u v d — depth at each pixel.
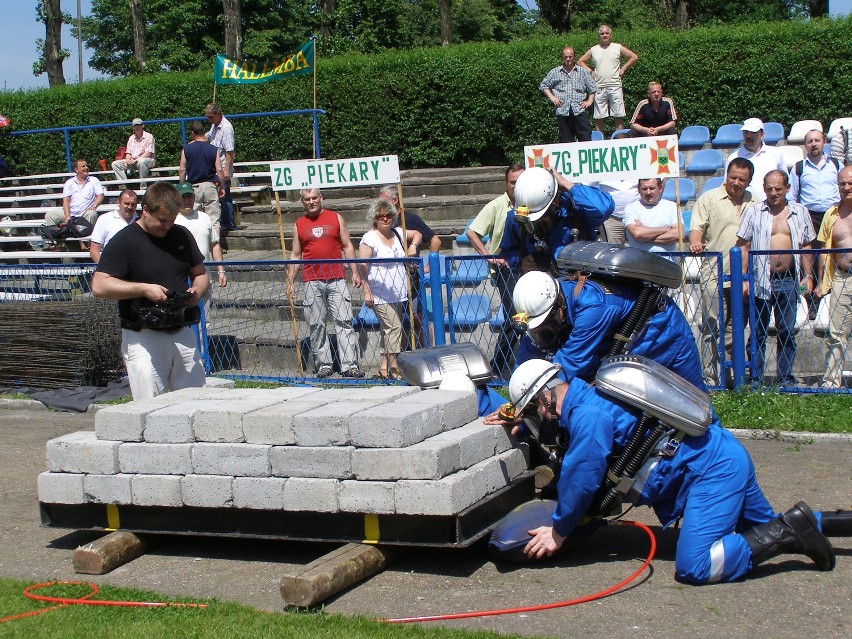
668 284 5.26
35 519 6.31
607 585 4.85
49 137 21.27
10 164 21.55
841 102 16.42
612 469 4.81
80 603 4.82
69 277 10.32
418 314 8.96
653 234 9.38
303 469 5.05
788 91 16.58
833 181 10.50
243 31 38.59
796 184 10.71
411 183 16.17
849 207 8.22
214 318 10.06
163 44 38.59
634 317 5.22
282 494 5.09
